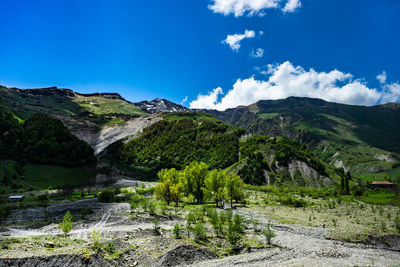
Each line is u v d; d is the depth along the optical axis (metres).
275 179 179.75
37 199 103.94
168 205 81.38
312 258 34.47
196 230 43.03
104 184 168.12
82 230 49.81
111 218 60.06
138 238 42.50
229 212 57.56
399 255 41.81
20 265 27.95
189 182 97.50
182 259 33.47
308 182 177.88
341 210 85.56
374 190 157.88
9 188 127.31
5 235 44.09
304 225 59.75
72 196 115.88
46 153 177.88
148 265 31.25
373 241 47.94
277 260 34.00
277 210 83.25
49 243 35.66
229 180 91.19
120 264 30.92
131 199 98.44
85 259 29.16
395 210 89.62
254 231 52.00
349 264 32.34
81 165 185.75
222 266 31.20
